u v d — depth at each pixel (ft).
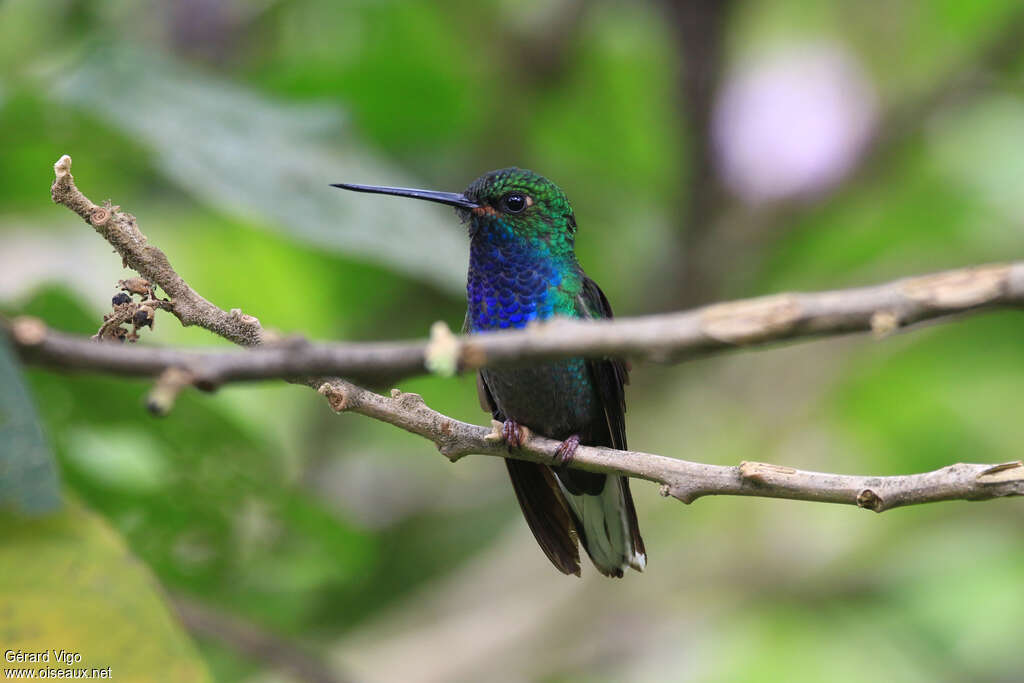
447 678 31.45
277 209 21.04
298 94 35.65
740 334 9.60
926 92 35.55
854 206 37.22
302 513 24.53
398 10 35.06
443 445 16.58
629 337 9.81
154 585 15.17
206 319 13.46
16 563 14.92
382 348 9.95
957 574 37.45
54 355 9.70
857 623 36.70
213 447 23.27
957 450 38.86
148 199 33.40
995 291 9.43
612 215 37.01
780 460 37.99
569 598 33.09
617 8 36.22
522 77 35.78
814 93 36.32
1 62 28.89
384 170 24.17
